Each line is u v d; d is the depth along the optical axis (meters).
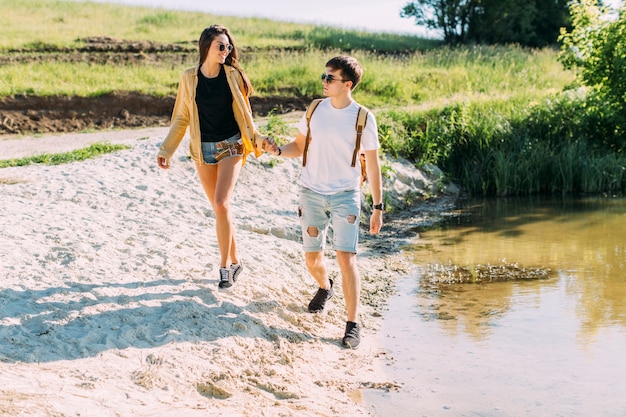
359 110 5.29
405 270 8.32
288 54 26.33
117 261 6.34
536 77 25.17
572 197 13.51
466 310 6.79
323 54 26.75
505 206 12.66
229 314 5.57
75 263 6.15
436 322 6.45
